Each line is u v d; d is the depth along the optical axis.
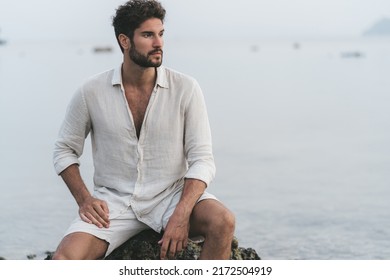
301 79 54.47
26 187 15.10
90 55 116.19
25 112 31.00
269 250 10.88
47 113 30.58
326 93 42.25
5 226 11.89
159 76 5.91
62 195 14.37
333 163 18.73
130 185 6.01
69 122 6.09
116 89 5.94
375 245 11.15
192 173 5.88
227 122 28.14
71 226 5.83
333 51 139.75
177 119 5.95
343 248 10.98
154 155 5.97
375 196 14.74
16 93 41.00
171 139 5.97
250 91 43.38
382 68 70.00
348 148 21.44
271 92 42.81
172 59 85.50
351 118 29.30
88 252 5.73
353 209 13.51
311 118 29.44
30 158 19.08
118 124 5.92
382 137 23.62
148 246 6.26
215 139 23.50
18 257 10.32
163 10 5.80
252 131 25.47
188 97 5.95
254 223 12.56
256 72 62.47
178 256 6.41
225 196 14.93
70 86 45.78
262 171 17.69
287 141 23.00
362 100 37.50
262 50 154.75
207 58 92.06
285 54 121.25
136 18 5.69
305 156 19.98
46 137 23.20
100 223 5.82
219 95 40.50
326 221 12.60
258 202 14.24
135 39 5.74
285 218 12.91
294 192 15.23
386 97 39.03
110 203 5.96
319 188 15.59
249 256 7.22
